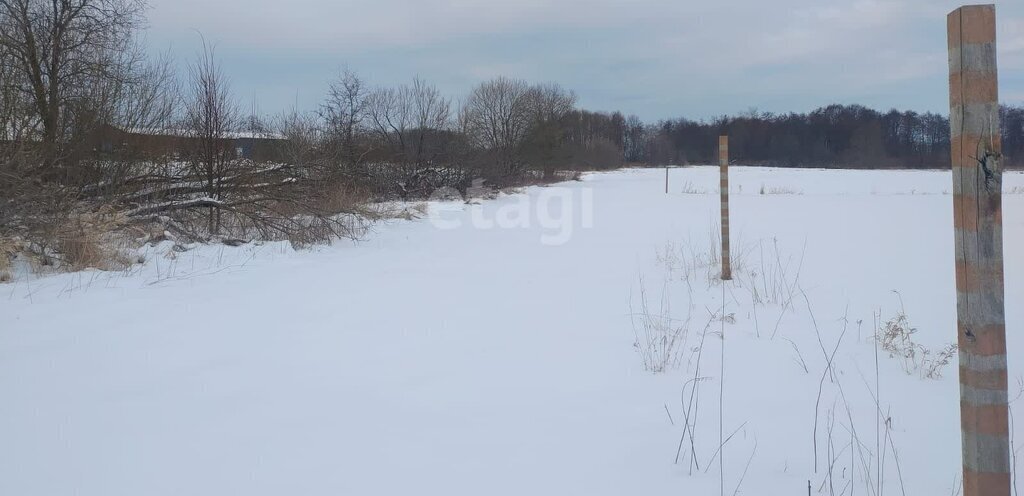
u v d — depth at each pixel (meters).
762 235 15.81
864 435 4.41
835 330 7.15
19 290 8.73
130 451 4.16
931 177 60.03
